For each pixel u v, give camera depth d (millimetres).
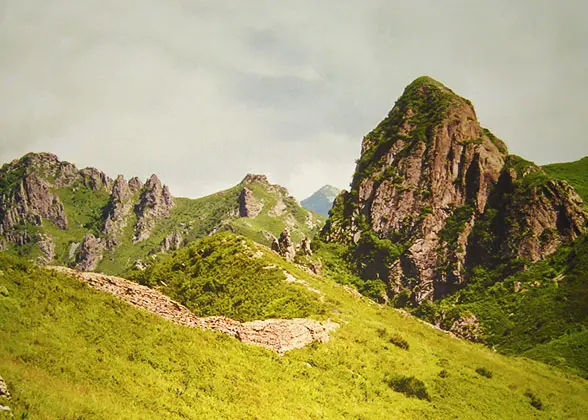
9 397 22188
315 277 79312
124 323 34719
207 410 29938
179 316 42031
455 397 52844
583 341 102438
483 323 133250
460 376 58688
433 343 72312
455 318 138500
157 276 75562
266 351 43562
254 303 63750
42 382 24719
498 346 121625
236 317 61656
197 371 34031
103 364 29453
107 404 25562
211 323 44375
